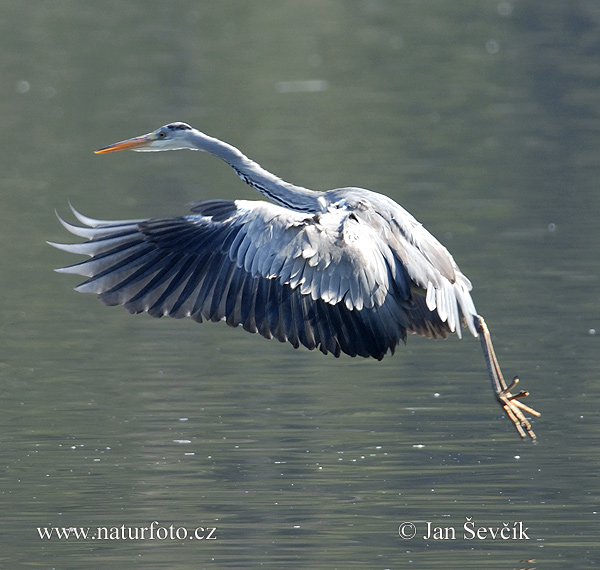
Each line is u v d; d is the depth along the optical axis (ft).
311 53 127.75
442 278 30.96
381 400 45.16
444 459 39.24
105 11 147.95
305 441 41.01
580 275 60.64
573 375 47.29
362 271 29.35
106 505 35.94
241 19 144.25
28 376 48.37
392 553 32.65
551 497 36.14
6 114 104.73
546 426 42.09
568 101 106.83
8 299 59.88
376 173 83.82
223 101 108.47
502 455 39.58
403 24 142.31
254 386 47.01
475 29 138.72
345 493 36.63
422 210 74.23
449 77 117.39
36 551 33.12
